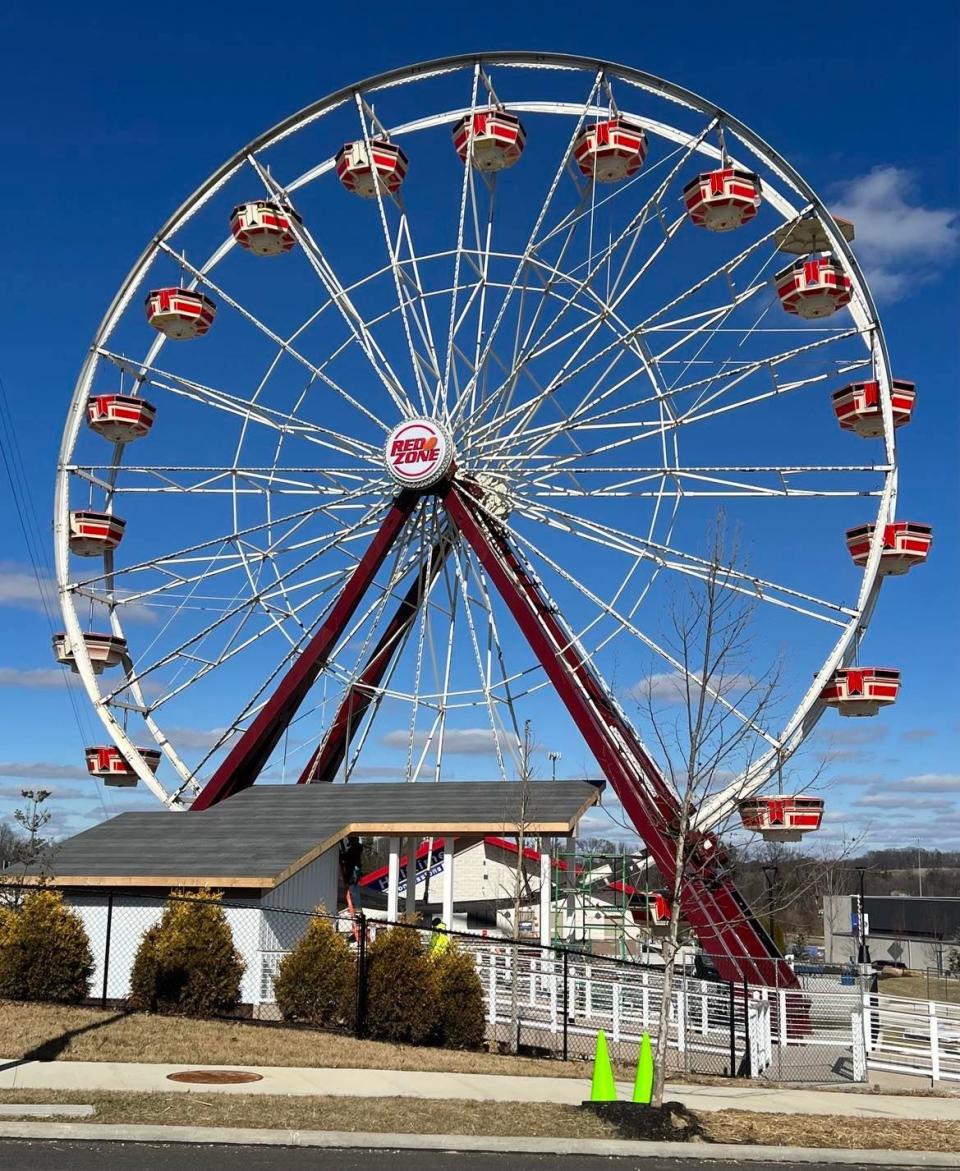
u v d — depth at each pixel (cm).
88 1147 1088
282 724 3447
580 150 3316
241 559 3609
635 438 3375
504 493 3438
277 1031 1820
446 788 3038
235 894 2373
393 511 3444
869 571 3103
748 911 2586
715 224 3328
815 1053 2356
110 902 2008
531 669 3142
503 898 4994
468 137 3366
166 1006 1933
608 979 2616
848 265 3228
